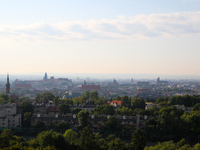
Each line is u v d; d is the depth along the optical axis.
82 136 144.25
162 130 193.88
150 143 190.12
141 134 145.62
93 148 142.38
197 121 193.62
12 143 155.50
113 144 146.50
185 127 196.38
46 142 147.38
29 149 131.62
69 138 167.12
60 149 145.88
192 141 192.00
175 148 142.38
